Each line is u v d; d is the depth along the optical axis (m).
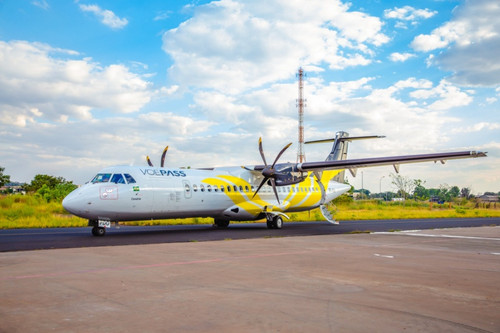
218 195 19.31
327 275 7.22
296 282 6.58
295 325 4.31
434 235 16.31
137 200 16.09
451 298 5.58
